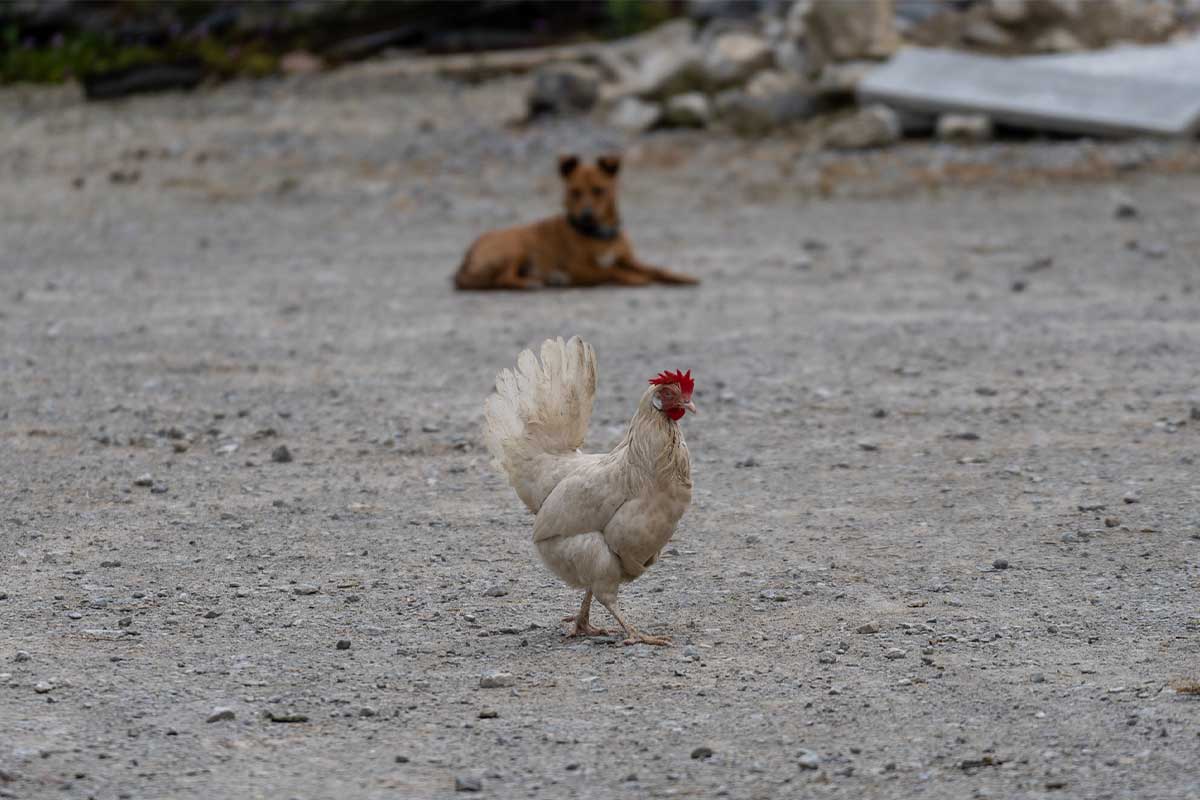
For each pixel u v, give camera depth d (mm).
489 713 6375
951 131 28109
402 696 6633
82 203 26172
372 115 33281
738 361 14117
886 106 29172
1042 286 17781
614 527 6977
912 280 18500
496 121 32156
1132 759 5750
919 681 6680
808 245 21172
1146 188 24609
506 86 35875
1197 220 21969
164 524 9383
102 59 38688
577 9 40906
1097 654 6957
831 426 11727
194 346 15062
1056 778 5621
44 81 38031
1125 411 11875
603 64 34781
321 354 14664
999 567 8352
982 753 5855
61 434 11617
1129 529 8969
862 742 6020
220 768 5855
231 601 7961
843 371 13594
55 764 5848
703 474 10508
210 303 17656
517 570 8531
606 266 18859
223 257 21328
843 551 8750
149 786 5684
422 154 29438
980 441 11141
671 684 6723
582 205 18422
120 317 16703
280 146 30609
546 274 18875
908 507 9594
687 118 30266
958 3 35469
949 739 6020
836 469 10531
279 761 5934
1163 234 21062
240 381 13484
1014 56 32312
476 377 13578
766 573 8383
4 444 11289
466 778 5684
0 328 16000
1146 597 7777
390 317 16719
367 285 19047
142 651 7188
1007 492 9844
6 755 5906
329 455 11047
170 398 12828
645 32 40219
